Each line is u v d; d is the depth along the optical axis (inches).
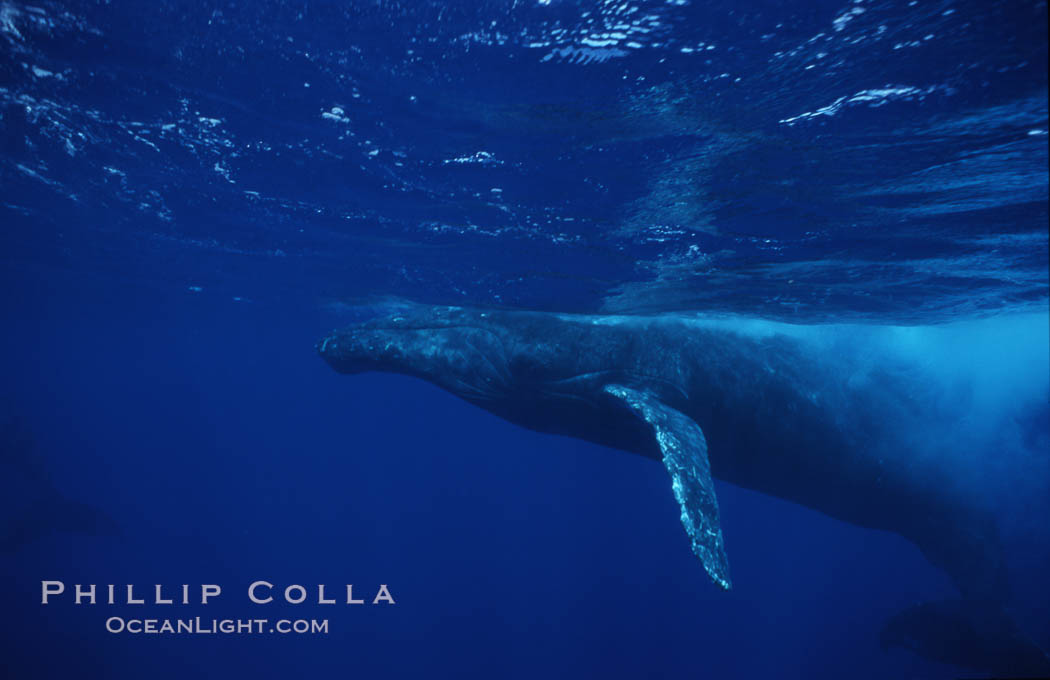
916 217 329.4
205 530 1878.7
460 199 402.6
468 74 258.4
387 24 236.5
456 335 418.3
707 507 256.4
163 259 800.3
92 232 698.2
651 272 473.7
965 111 226.5
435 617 1355.8
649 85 242.5
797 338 410.0
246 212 522.6
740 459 383.2
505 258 507.8
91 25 269.1
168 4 245.9
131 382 4254.4
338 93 295.7
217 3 240.2
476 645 1228.5
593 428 390.9
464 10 220.7
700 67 226.5
